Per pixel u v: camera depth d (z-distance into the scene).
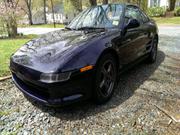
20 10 11.26
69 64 2.03
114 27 2.87
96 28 2.95
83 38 2.50
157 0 23.14
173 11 19.16
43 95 2.14
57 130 2.01
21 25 14.59
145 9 18.69
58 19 31.47
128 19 3.09
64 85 2.00
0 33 10.11
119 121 2.13
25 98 2.68
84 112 2.31
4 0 10.12
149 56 4.07
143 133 1.92
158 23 13.89
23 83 2.40
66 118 2.21
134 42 3.14
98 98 2.41
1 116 2.26
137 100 2.57
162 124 2.06
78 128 2.03
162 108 2.36
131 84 3.10
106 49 2.40
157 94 2.73
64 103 2.05
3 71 3.50
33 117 2.24
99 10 3.30
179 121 2.09
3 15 9.91
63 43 2.43
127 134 1.92
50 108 2.42
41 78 2.01
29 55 2.32
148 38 3.79
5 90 2.92
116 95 2.73
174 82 3.14
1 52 4.91
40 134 1.95
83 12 3.57
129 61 3.10
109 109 2.37
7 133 1.96
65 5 25.00
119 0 16.86
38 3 32.84
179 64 4.09
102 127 2.03
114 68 2.69
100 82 2.41
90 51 2.24
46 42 2.60
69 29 3.22
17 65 2.32
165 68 3.87
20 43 6.44
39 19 34.44
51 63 2.04
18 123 2.13
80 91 2.14
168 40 6.98
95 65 2.23
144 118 2.17
